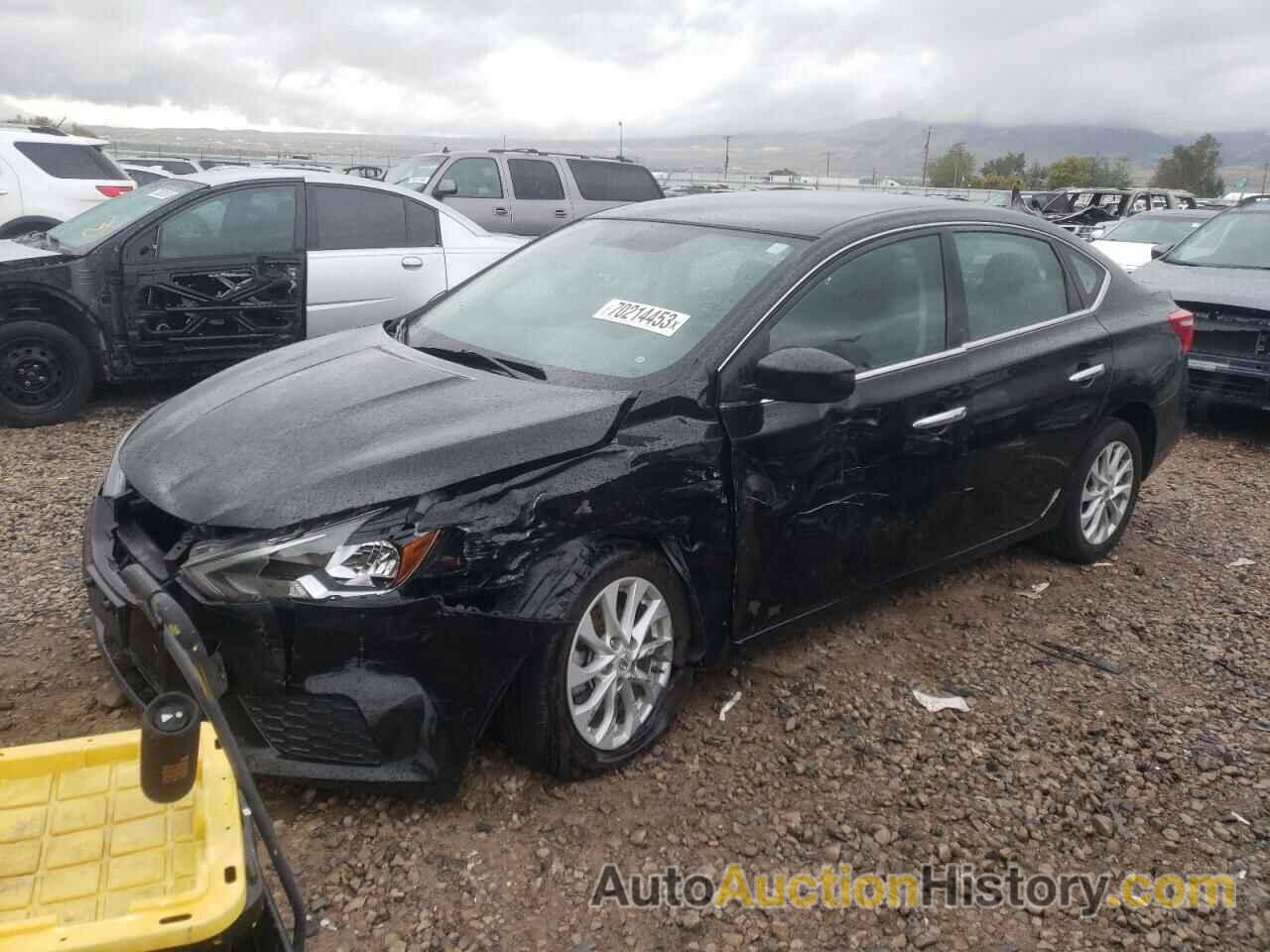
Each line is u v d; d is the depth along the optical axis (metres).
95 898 1.70
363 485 3.00
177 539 3.36
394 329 4.51
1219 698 4.21
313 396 3.60
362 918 2.77
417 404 3.47
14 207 12.34
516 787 3.32
